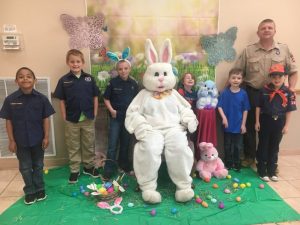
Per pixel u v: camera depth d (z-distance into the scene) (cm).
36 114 193
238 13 254
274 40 263
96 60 245
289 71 256
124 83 235
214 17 250
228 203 197
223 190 217
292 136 288
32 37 236
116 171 244
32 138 192
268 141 236
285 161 276
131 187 222
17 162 259
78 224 175
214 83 246
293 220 179
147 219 179
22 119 188
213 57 258
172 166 201
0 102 244
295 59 271
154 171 198
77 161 235
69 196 209
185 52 253
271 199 203
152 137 204
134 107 224
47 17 234
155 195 193
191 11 246
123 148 246
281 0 256
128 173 246
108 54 230
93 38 240
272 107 227
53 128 257
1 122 249
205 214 184
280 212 187
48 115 198
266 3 255
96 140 259
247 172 252
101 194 198
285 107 228
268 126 231
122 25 241
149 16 243
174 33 248
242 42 260
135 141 227
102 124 257
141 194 210
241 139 256
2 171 254
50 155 262
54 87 248
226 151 257
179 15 246
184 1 244
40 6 232
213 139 246
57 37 238
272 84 230
